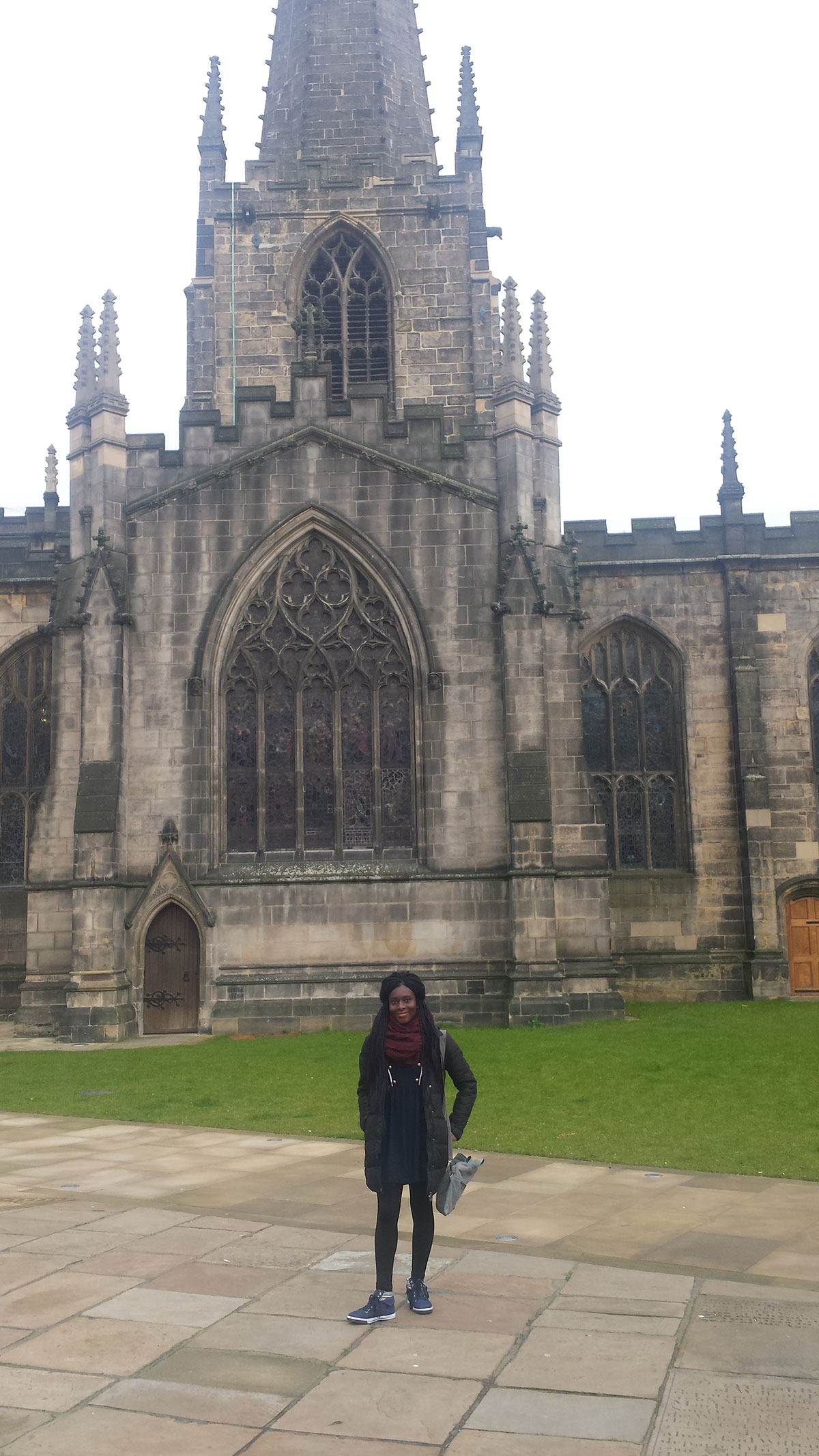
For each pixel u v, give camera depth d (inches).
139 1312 380.8
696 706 1638.8
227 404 1835.6
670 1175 613.9
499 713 1352.1
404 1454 281.9
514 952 1283.2
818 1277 421.1
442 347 1852.9
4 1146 697.6
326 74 1953.7
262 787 1364.4
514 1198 559.5
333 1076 981.2
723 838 1612.9
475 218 1889.8
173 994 1306.6
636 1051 1058.1
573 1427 295.3
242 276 1865.2
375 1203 543.2
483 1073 964.6
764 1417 300.5
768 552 1667.1
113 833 1295.5
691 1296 397.4
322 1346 350.0
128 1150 685.3
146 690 1355.8
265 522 1387.8
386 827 1360.7
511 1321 372.5
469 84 1943.9
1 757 1621.6
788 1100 822.5
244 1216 513.0
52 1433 292.7
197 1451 283.3
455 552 1380.4
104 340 1407.5
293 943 1314.0
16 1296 397.1
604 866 1331.2
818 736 1636.3
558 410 1444.4
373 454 1391.5
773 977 1557.6
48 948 1365.7
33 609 1622.8
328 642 1386.6
